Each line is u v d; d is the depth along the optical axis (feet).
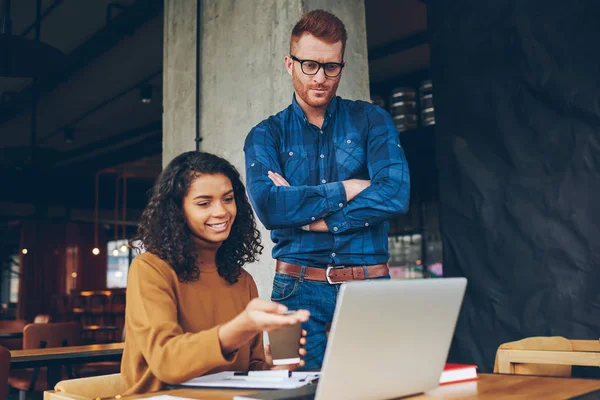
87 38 22.63
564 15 10.94
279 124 7.72
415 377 3.66
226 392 4.05
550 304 10.85
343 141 7.53
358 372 3.26
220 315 5.15
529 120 11.32
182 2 14.25
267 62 11.80
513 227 11.42
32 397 15.26
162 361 4.06
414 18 19.06
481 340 11.75
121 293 42.32
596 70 10.51
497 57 11.84
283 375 4.41
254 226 5.62
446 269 12.46
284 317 3.59
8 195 41.60
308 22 7.11
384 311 3.27
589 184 10.50
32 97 27.32
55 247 49.98
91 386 5.34
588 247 10.47
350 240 7.03
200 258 5.18
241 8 12.55
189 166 4.99
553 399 3.56
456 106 12.48
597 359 7.09
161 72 25.12
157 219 4.98
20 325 21.76
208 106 13.19
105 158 40.06
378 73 23.18
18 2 19.80
